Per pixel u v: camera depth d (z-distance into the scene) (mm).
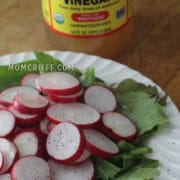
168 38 338
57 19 312
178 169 237
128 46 334
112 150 242
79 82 268
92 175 235
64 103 260
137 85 273
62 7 304
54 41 331
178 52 326
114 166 236
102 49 322
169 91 298
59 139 242
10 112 257
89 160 240
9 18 368
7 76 282
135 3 371
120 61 324
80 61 295
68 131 243
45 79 268
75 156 234
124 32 323
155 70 314
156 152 245
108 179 236
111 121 254
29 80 279
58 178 236
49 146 242
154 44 334
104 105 263
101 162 240
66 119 251
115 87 278
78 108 259
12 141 248
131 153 240
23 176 231
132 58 325
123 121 255
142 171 231
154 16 358
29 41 346
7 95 270
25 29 357
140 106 262
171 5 366
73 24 309
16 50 340
